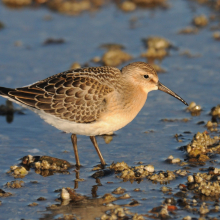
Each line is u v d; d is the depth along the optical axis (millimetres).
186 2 27250
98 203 10242
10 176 11594
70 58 20047
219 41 21609
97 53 20547
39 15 25312
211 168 11828
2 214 9836
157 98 16891
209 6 26312
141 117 15375
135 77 12219
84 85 11680
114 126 11945
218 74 18312
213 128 14359
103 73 11992
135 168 11797
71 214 9805
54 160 12258
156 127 14586
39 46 21391
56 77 11953
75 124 11820
